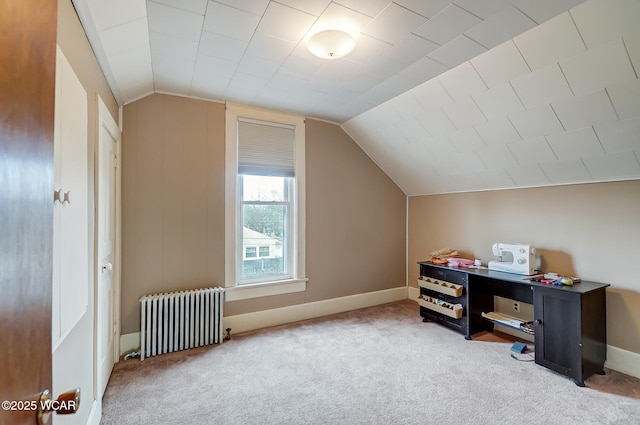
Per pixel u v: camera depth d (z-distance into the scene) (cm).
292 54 211
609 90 187
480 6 160
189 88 266
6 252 51
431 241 397
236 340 282
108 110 204
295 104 305
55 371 112
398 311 371
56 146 110
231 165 302
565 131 225
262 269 327
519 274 275
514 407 186
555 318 225
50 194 71
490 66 213
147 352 247
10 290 53
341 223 372
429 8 162
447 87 247
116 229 240
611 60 174
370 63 222
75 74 134
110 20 153
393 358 248
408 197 428
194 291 271
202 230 288
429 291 338
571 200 263
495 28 179
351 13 167
